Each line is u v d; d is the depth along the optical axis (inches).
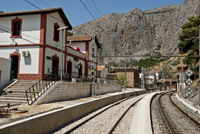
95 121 402.9
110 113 518.3
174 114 562.9
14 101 503.2
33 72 680.4
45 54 698.2
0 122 297.9
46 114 293.7
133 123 386.9
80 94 732.0
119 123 394.6
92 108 526.0
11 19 731.4
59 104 509.4
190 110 652.1
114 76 1972.2
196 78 1743.4
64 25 867.4
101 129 337.1
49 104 499.8
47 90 531.8
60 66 815.1
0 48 727.7
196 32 1628.9
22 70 692.1
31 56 690.8
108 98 725.3
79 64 1037.8
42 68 676.7
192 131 356.8
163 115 504.4
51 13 742.5
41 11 690.8
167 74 4020.7
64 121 353.4
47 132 295.7
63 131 311.4
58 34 804.6
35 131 265.1
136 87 2090.3
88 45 1149.1
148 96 1193.4
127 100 954.7
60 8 780.6
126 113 536.7
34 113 373.7
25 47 703.1
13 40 715.4
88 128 339.6
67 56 890.1
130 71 2026.3
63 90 601.6
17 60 715.4
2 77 627.5
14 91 582.9
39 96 510.0
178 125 408.5
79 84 717.9
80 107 433.4
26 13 703.1
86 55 1133.7
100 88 971.3
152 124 412.5
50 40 735.1
